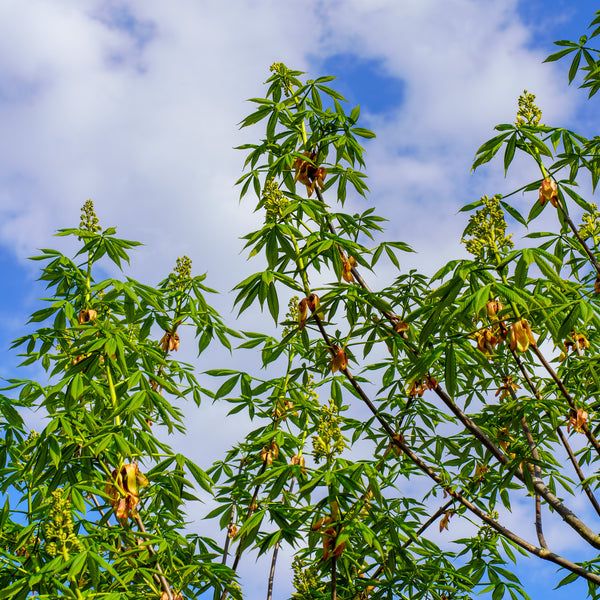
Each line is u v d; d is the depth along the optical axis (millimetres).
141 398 3250
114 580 3338
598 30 4336
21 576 3197
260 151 4285
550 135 4102
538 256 2889
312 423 4457
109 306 4203
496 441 4398
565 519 3553
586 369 4020
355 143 4129
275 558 4805
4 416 4051
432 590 4184
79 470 3398
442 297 3051
